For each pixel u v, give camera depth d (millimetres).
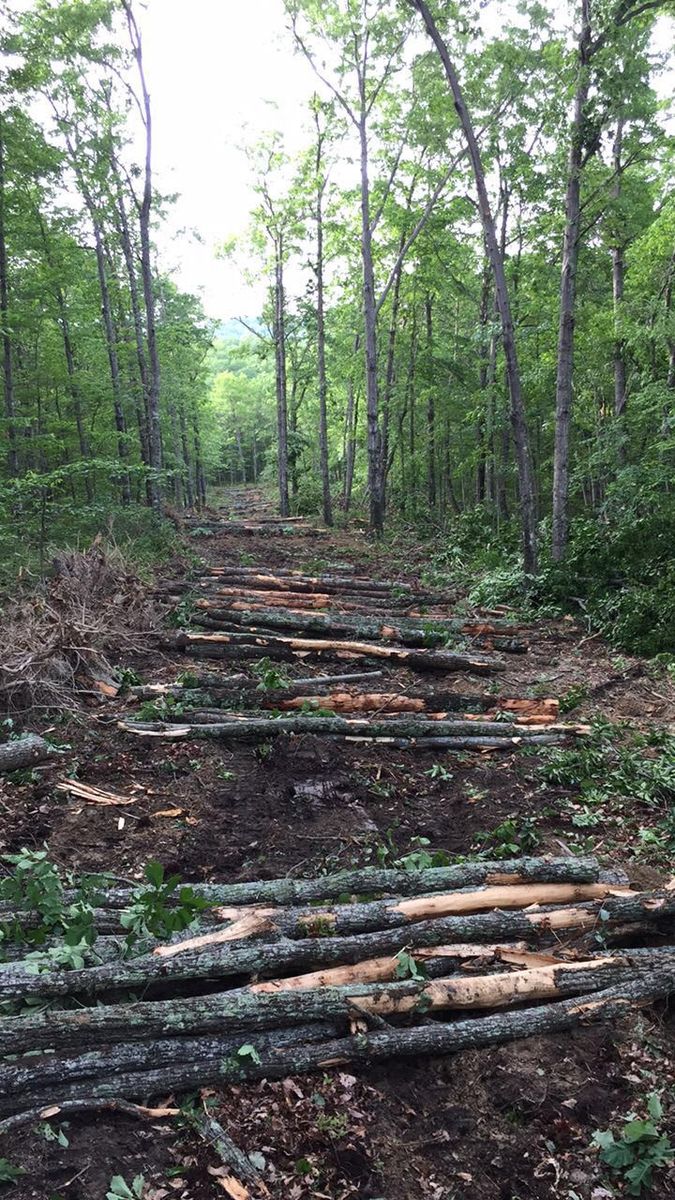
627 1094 2971
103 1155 2594
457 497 28484
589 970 3418
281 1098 2855
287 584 11539
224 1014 2984
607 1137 2768
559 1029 3215
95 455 17859
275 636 8477
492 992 3273
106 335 18531
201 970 3213
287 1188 2551
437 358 19562
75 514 12414
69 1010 2928
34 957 3244
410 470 23859
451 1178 2650
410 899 3729
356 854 4613
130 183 15961
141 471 11430
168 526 15195
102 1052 2838
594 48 10055
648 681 7703
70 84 15102
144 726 6098
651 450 13016
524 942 3617
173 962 3199
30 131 13977
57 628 7070
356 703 6715
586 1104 2920
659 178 14484
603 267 15891
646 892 3850
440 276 19234
